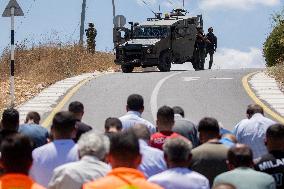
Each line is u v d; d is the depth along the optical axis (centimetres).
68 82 6125
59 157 1552
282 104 4766
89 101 5003
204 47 8662
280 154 1623
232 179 1407
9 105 4847
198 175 1361
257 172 1423
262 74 6738
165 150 1369
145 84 5888
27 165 1077
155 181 1345
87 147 1373
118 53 7825
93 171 1354
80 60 7944
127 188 1010
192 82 5994
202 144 1753
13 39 4781
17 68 7100
